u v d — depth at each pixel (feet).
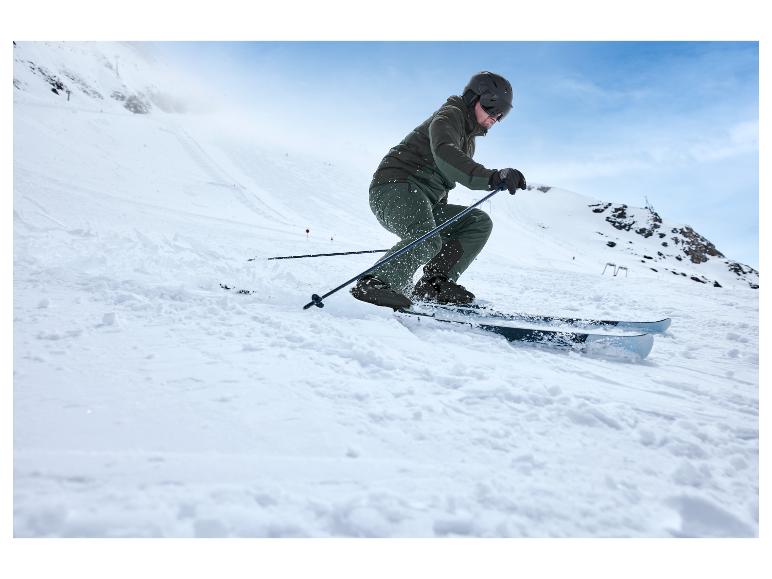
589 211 223.10
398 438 4.81
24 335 7.34
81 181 70.74
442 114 11.12
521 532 3.53
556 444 5.03
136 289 11.02
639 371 8.89
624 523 3.76
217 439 4.44
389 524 3.44
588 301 23.12
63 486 3.50
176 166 105.19
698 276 184.14
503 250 94.73
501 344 9.64
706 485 4.48
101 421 4.64
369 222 94.07
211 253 23.02
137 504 3.35
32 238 18.74
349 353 7.52
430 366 7.45
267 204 92.32
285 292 11.80
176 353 6.95
